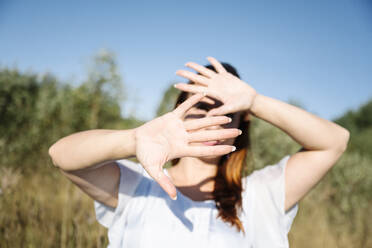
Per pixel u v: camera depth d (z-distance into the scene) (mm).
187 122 740
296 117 971
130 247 999
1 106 5383
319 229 3926
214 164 1193
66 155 871
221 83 967
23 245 1818
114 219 1085
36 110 5664
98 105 6445
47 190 2549
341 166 6176
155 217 1021
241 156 1211
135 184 1102
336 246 3641
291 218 1152
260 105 982
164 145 733
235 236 1008
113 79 6719
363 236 3832
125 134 792
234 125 1179
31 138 4852
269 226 1068
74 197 2227
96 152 814
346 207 4742
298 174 1084
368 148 10570
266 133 6059
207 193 1133
